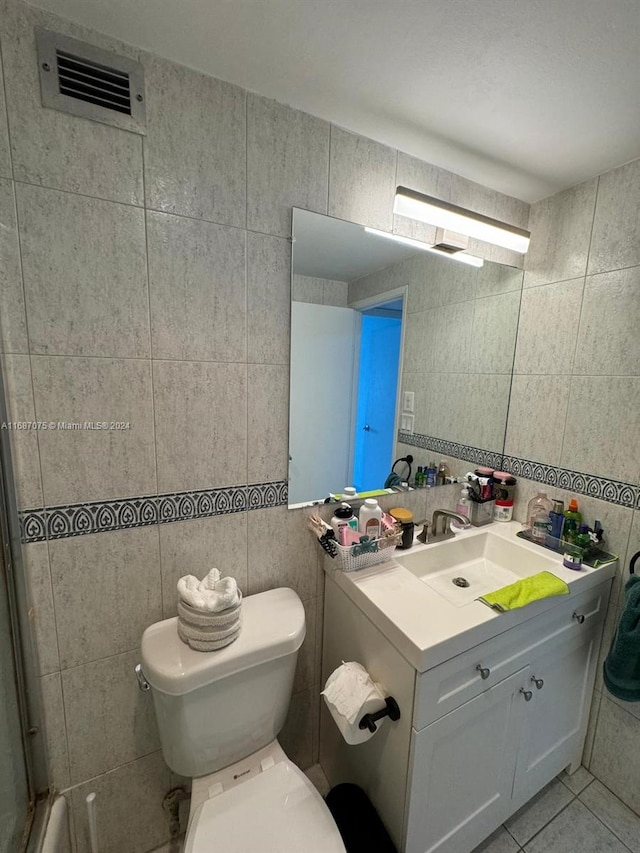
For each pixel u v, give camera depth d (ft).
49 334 2.84
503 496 5.32
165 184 3.04
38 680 3.16
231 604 3.14
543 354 4.98
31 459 2.91
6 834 2.86
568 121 3.49
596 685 4.66
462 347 5.00
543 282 4.94
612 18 2.47
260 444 3.81
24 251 2.69
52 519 3.04
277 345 3.75
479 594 4.29
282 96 3.31
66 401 2.96
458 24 2.56
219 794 3.14
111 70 2.77
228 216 3.32
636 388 4.07
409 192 3.77
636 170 3.97
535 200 4.96
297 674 4.42
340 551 3.80
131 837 3.79
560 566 4.22
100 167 2.83
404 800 3.17
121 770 3.63
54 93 2.63
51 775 3.35
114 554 3.30
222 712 3.22
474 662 3.22
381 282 4.24
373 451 4.57
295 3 2.42
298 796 3.13
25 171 2.63
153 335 3.18
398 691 3.15
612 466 4.32
